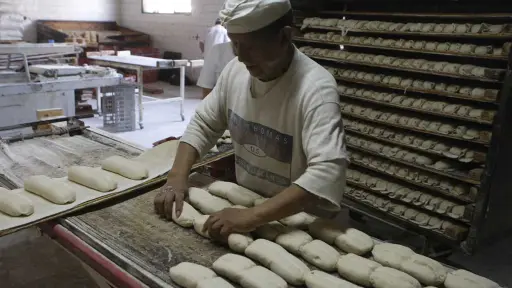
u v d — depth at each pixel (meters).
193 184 1.66
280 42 1.16
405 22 2.67
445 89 2.32
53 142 2.22
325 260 1.13
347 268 1.09
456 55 2.24
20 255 2.55
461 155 2.27
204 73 4.56
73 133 2.38
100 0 9.01
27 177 1.74
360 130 2.78
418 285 1.04
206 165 2.02
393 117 2.59
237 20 1.07
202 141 1.52
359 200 2.75
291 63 1.24
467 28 2.21
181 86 5.68
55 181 1.54
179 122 5.69
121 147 2.17
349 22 2.77
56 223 1.37
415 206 2.53
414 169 2.53
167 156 1.86
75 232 1.31
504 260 2.60
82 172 1.60
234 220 1.20
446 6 2.51
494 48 2.15
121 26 9.48
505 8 2.26
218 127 1.54
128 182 1.61
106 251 1.19
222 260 1.12
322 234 1.25
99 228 1.32
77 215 1.40
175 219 1.35
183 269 1.06
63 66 4.11
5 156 1.98
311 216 1.37
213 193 1.54
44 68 3.79
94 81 3.91
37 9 7.96
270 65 1.18
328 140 1.16
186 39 8.55
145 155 1.87
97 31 8.60
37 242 2.70
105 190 1.52
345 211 3.19
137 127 5.35
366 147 2.76
